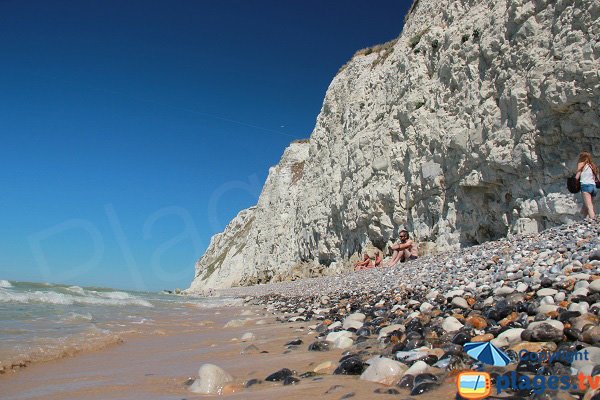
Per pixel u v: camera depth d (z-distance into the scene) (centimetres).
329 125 3238
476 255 1106
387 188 2139
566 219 1207
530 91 1325
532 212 1323
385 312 725
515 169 1384
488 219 1566
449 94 1789
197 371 451
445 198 1772
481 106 1552
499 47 1502
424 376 307
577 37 1198
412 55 2062
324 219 3038
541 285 581
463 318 501
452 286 821
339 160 2920
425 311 619
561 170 1244
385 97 2416
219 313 1402
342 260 2781
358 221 2430
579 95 1166
